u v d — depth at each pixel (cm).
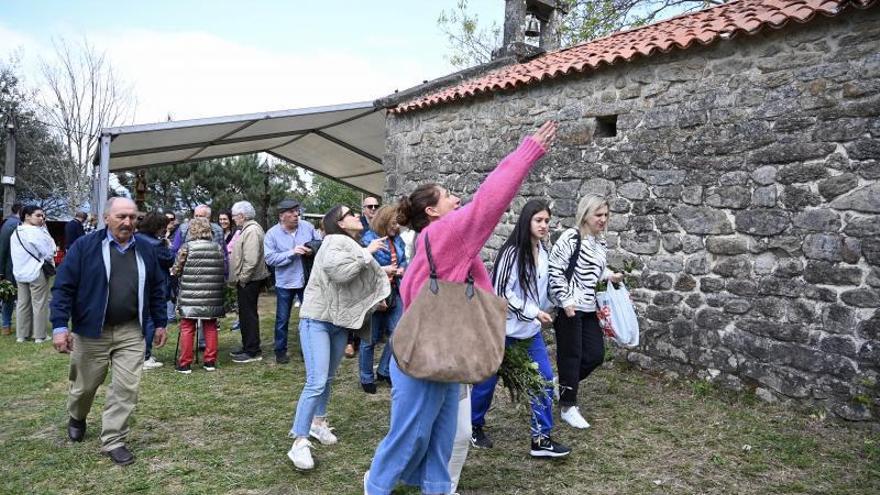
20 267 716
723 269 488
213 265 574
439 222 245
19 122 2333
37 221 727
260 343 682
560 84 632
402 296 253
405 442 253
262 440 397
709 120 502
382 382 541
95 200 891
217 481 336
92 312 351
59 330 341
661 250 533
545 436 361
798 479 338
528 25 962
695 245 508
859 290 411
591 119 600
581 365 424
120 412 363
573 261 400
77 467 352
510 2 912
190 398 488
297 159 1317
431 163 810
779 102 459
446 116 786
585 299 408
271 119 870
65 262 347
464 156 756
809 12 434
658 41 543
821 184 434
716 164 496
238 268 607
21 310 736
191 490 324
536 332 350
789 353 444
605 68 580
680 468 352
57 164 2267
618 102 573
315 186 2580
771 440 390
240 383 534
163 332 385
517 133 684
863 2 407
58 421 432
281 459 366
